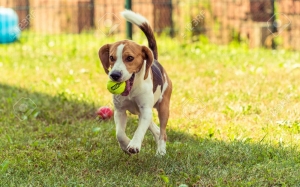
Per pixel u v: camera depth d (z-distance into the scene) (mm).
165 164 6098
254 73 11406
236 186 5473
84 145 6977
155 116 8305
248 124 7863
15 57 14250
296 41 15203
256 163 6148
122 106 6297
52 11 19031
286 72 11383
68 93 9875
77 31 18625
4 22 17312
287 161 6082
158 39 16438
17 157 6410
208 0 16234
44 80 11297
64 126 7945
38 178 5762
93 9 18312
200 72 11656
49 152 6625
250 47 15633
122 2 17438
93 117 8547
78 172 5918
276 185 5527
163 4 16922
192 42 16203
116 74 5789
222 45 15961
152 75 6379
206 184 5512
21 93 10086
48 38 17516
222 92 9727
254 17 15992
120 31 17578
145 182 5598
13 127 7898
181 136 7383
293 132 7355
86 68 12414
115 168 6066
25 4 19469
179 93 9664
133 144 5977
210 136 7277
